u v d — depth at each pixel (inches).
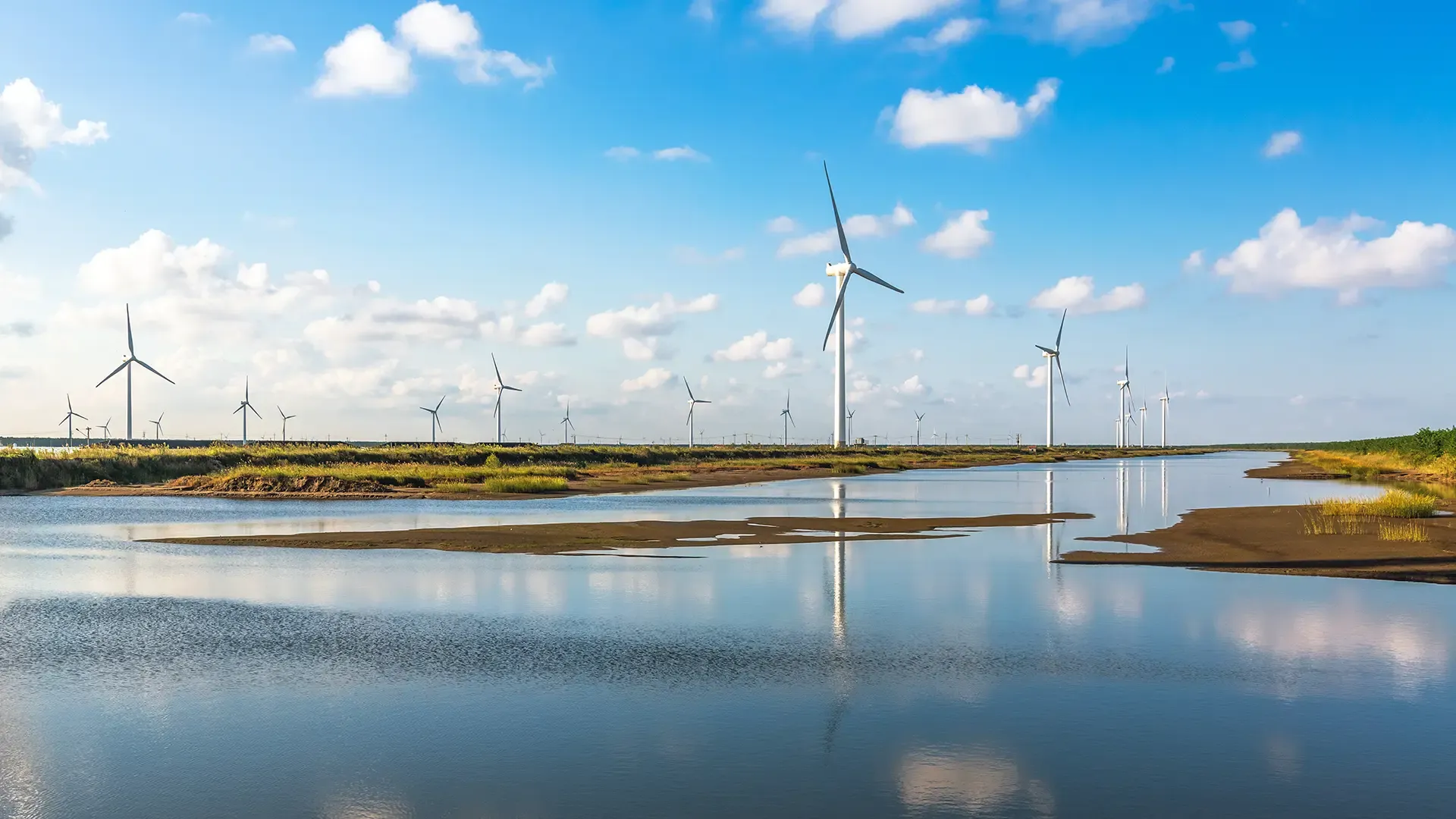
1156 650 557.3
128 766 368.2
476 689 473.1
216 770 363.3
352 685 482.0
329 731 409.4
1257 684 483.5
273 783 350.9
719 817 318.7
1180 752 383.9
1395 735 404.8
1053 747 389.1
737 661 531.8
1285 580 826.2
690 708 443.2
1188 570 892.0
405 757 377.7
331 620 649.6
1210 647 564.7
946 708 443.5
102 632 608.1
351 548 1071.0
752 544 1103.0
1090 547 1071.0
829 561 950.4
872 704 449.1
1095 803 331.6
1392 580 827.4
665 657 541.6
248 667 519.5
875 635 599.8
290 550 1053.2
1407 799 336.2
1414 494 1772.9
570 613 671.1
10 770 364.5
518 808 327.0
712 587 788.6
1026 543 1110.4
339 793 340.8
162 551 1045.2
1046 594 752.3
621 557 985.5
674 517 1477.6
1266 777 356.2
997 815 320.8
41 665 523.2
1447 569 890.7
